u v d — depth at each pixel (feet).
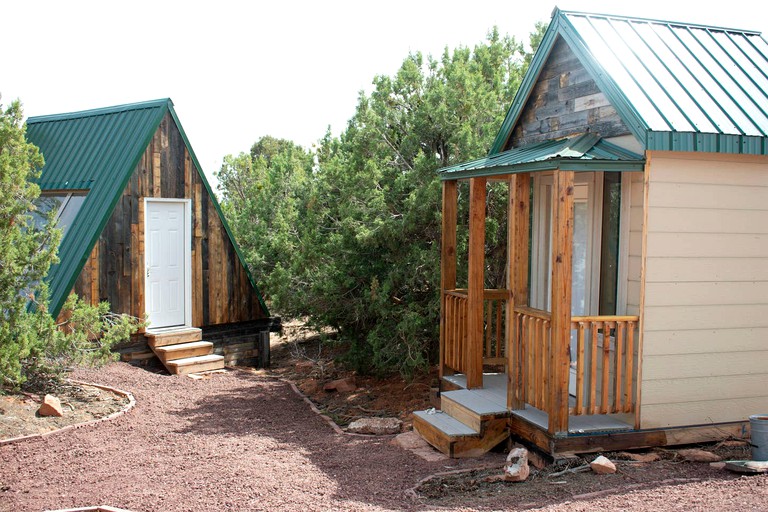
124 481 20.44
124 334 31.37
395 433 27.73
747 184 22.71
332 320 38.11
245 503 18.60
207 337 42.11
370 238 35.19
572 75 25.89
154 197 39.27
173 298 40.73
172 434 26.25
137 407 29.78
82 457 22.80
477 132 36.94
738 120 22.15
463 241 34.37
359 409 33.04
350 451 24.61
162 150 39.65
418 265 33.91
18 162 26.84
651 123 20.94
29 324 27.55
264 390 35.94
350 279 36.52
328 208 41.09
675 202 21.86
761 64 26.05
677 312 22.17
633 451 22.00
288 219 46.24
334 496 19.33
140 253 38.52
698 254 22.26
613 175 23.43
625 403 21.93
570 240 21.02
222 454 23.67
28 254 27.35
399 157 38.40
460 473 21.62
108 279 37.06
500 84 39.73
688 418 22.45
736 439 22.85
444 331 30.17
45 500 18.80
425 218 34.09
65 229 37.55
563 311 21.09
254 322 44.60
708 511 16.07
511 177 24.18
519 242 23.95
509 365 24.17
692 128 21.17
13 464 21.91
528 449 23.00
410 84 39.37
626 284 22.43
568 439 21.39
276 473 21.49
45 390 29.81
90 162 40.32
